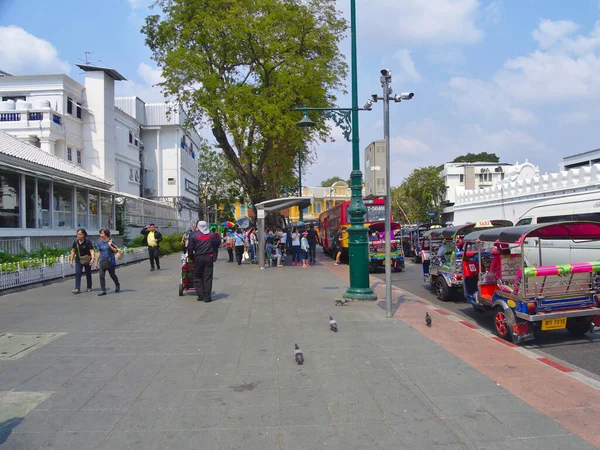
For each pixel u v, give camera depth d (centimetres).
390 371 546
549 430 393
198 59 1992
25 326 791
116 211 2680
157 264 1853
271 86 2055
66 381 516
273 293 1164
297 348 589
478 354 617
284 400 461
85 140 3147
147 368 561
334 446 369
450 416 421
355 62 1062
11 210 1587
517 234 725
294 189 3731
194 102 2038
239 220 3950
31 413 430
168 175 4362
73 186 2041
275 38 2003
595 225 718
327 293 1162
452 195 5703
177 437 385
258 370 552
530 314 673
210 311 923
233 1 2008
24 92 2856
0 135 1920
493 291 822
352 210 1054
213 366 568
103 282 1160
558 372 544
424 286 1431
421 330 752
